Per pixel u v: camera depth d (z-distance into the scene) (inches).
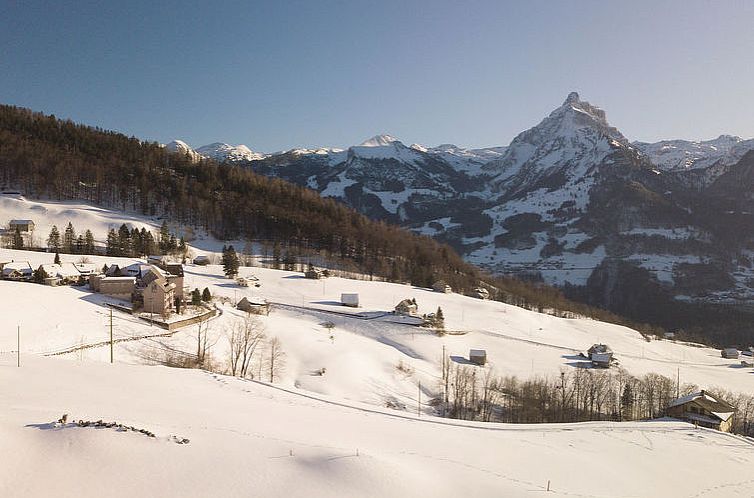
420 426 2231.8
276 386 2573.8
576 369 4869.6
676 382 4722.0
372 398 3457.2
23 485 1030.4
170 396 1947.6
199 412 1726.1
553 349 5585.6
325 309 5659.5
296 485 1172.5
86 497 1026.1
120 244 6732.3
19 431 1228.5
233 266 6520.7
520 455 2003.0
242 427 1587.1
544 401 3818.9
